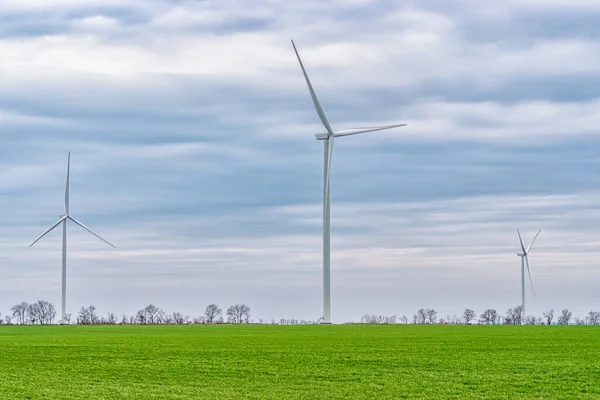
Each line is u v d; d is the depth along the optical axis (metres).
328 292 115.44
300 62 103.94
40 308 169.62
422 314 170.50
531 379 40.38
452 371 43.78
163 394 35.59
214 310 177.75
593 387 37.72
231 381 39.94
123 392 36.25
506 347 60.62
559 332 87.88
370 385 38.34
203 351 57.12
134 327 113.69
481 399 34.34
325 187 110.94
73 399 34.19
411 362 48.44
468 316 165.25
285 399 34.22
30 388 37.53
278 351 56.88
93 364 47.97
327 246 113.88
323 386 38.06
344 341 68.81
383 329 99.19
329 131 106.94
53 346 63.16
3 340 72.44
